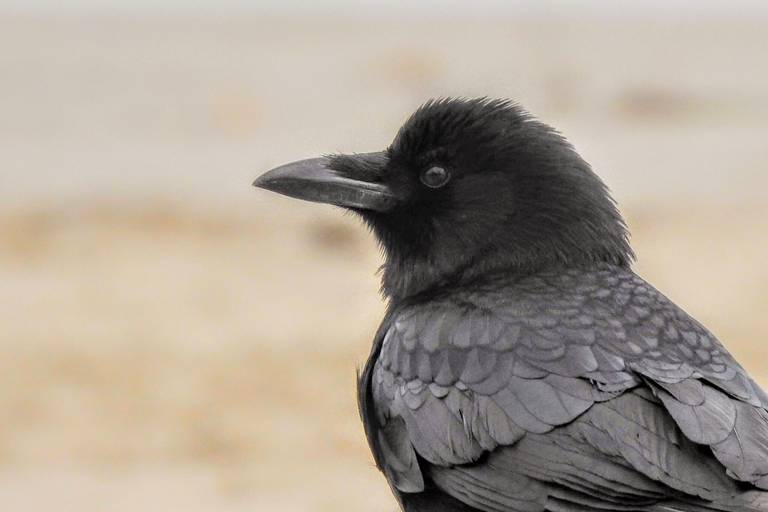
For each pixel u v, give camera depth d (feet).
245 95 101.96
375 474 49.62
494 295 27.37
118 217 79.05
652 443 24.77
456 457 26.37
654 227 77.46
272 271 70.85
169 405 56.49
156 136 92.17
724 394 25.32
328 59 117.70
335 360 59.88
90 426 54.95
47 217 79.82
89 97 102.27
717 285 69.26
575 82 103.45
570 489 25.18
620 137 90.99
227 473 50.96
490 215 28.37
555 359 25.93
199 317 66.23
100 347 62.59
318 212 44.75
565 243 27.96
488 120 28.71
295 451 51.93
